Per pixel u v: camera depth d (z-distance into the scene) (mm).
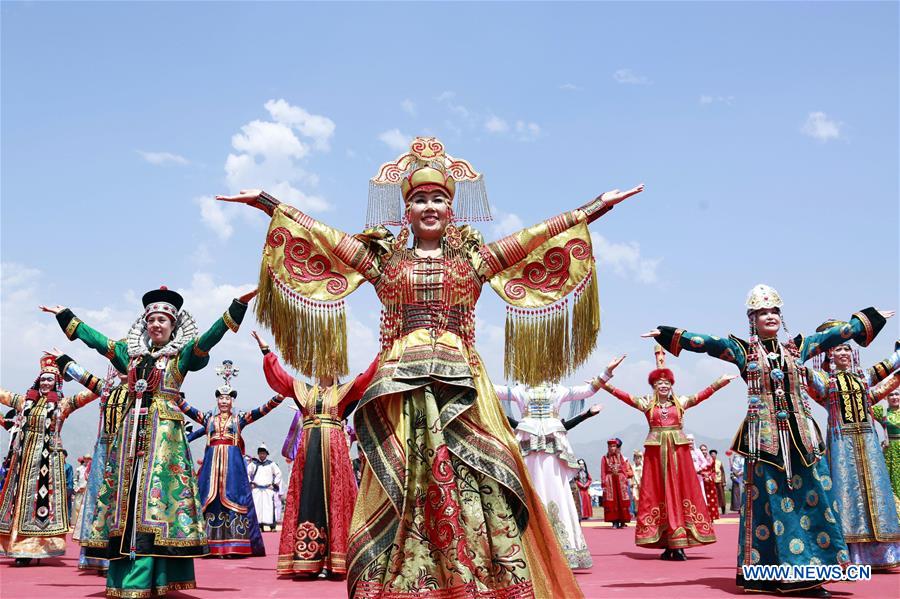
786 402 6250
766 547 6199
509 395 8828
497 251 5035
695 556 9867
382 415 4668
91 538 5836
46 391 9820
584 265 5062
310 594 6562
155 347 6297
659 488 9547
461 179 5375
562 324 5047
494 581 4430
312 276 5066
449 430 4570
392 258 4992
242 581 7590
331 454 8164
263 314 5020
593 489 30828
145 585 5680
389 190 5395
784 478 6152
